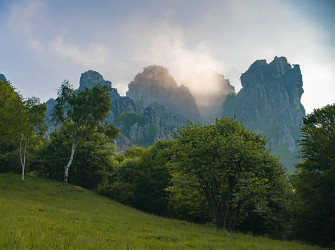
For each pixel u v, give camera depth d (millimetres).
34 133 41375
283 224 28219
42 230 9594
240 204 24750
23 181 38031
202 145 25969
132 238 11297
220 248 11586
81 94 44438
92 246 7145
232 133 28641
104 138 54562
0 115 36719
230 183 25766
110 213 28938
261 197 25125
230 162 24234
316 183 23891
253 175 24047
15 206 19609
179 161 28031
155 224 22203
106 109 44125
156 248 8953
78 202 34594
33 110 39406
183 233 17031
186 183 26547
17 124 37531
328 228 22078
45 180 43375
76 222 15539
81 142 50781
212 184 26766
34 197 32062
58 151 50406
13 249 5734
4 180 36688
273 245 15867
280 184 27094
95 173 51031
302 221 24156
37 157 49031
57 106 43344
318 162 27328
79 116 43344
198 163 26172
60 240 7359
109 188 46562
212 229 22266
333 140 26859
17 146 47812
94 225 15547
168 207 40125
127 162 53469
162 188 44375
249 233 25562
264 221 29781
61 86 43906
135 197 46500
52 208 22875
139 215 31234
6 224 9977
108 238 9977
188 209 36719
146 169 48469
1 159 47656
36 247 6258
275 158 26406
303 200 24844
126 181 51156
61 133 52500
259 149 26844
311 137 31094
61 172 51188
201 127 30406
